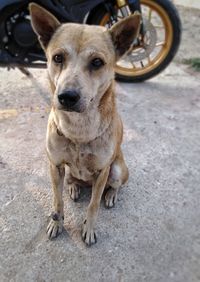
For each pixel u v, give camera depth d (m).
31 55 0.65
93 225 0.44
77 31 0.38
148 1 0.72
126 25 0.40
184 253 0.43
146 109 0.70
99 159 0.41
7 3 0.59
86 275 0.40
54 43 0.39
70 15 0.65
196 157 0.59
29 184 0.51
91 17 0.72
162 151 0.59
